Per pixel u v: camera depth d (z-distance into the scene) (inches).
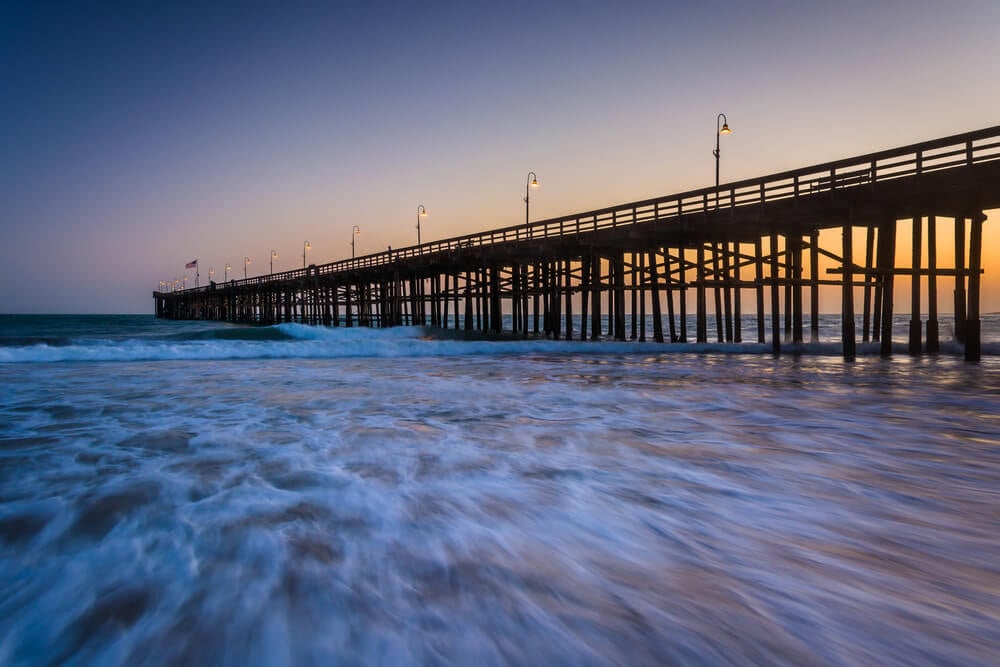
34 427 229.9
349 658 68.6
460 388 363.9
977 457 179.5
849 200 591.5
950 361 592.7
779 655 67.6
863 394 336.2
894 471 161.6
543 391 351.9
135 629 75.7
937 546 104.7
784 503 132.0
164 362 592.7
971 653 67.6
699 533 112.0
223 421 244.8
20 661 69.1
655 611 79.3
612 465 168.7
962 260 634.2
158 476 154.8
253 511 125.3
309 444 197.3
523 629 74.7
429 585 88.4
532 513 124.6
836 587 87.0
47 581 90.5
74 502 131.0
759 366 541.6
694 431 222.4
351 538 109.3
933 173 529.7
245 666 67.2
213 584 89.0
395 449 189.9
